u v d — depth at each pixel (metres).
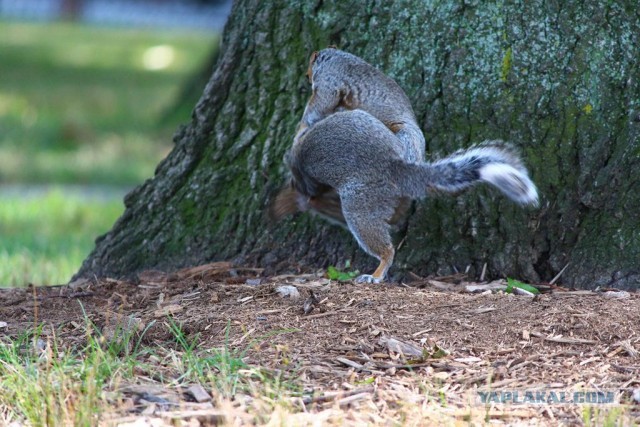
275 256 11.01
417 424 7.13
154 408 7.35
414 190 9.87
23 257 14.95
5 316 9.62
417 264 10.52
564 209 10.30
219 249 11.21
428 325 8.84
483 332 8.71
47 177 24.45
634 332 8.66
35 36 55.62
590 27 10.41
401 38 10.90
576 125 10.36
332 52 10.73
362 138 9.97
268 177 11.16
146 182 11.74
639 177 10.09
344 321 8.91
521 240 10.37
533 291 9.81
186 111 31.64
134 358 8.28
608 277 9.97
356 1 11.12
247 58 11.51
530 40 10.49
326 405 7.50
